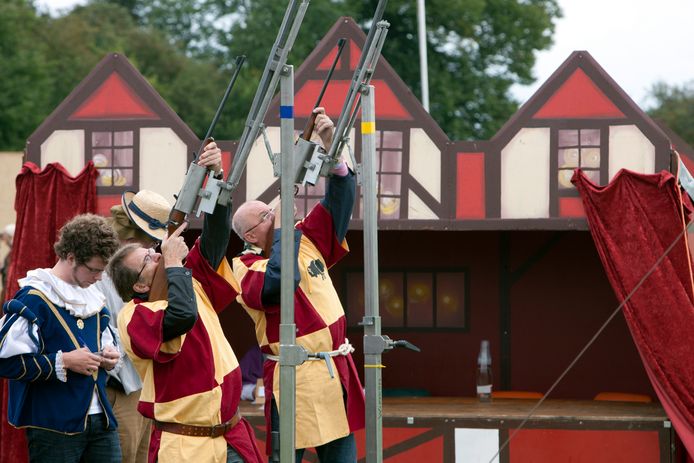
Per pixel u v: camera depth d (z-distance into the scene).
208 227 6.30
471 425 9.02
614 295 10.58
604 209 8.57
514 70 34.28
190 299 5.99
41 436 6.47
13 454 8.81
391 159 8.95
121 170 9.05
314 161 6.06
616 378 10.52
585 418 8.89
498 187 8.84
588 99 8.80
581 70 8.81
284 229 5.64
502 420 8.97
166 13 48.91
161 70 44.59
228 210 6.24
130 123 9.06
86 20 47.56
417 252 10.84
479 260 10.77
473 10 32.09
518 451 8.94
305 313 6.98
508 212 8.83
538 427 8.93
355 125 8.93
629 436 8.83
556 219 8.75
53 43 42.69
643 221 8.48
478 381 10.26
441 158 8.90
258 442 9.05
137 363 6.18
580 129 8.77
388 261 10.87
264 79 5.69
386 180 8.93
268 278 6.95
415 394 10.62
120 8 49.53
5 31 37.41
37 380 6.32
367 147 6.16
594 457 8.86
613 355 10.54
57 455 6.48
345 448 7.14
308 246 7.17
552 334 10.65
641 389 10.49
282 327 5.66
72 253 6.47
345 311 10.88
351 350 7.23
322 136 6.43
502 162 8.84
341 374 7.07
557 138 8.79
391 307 10.86
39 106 36.91
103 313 6.80
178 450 6.07
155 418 6.13
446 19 32.41
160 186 9.03
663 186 8.44
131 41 45.09
